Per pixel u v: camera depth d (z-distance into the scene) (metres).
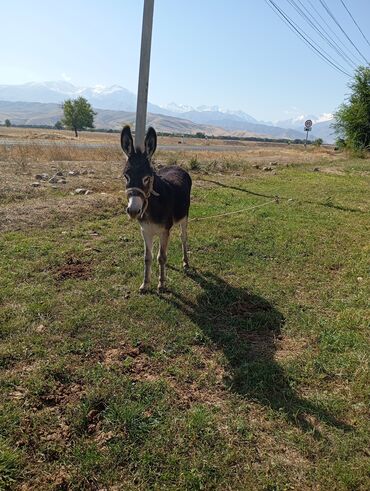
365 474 2.93
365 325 4.94
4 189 9.46
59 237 7.17
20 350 4.04
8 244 6.60
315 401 3.64
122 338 4.43
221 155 25.38
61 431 3.15
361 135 36.06
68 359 3.99
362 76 35.81
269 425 3.36
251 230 8.46
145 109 8.84
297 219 9.60
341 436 3.27
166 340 4.46
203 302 5.38
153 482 2.81
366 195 13.31
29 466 2.85
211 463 2.95
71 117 59.75
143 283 5.50
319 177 16.75
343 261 7.12
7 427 3.12
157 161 16.75
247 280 6.16
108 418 3.28
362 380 3.91
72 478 2.79
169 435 3.16
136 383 3.74
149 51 8.60
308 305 5.49
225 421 3.38
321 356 4.29
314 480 2.88
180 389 3.74
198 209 9.84
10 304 4.89
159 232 5.38
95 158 17.84
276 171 17.83
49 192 9.80
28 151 17.14
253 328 4.84
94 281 5.64
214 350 4.38
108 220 8.36
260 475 2.90
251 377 3.91
